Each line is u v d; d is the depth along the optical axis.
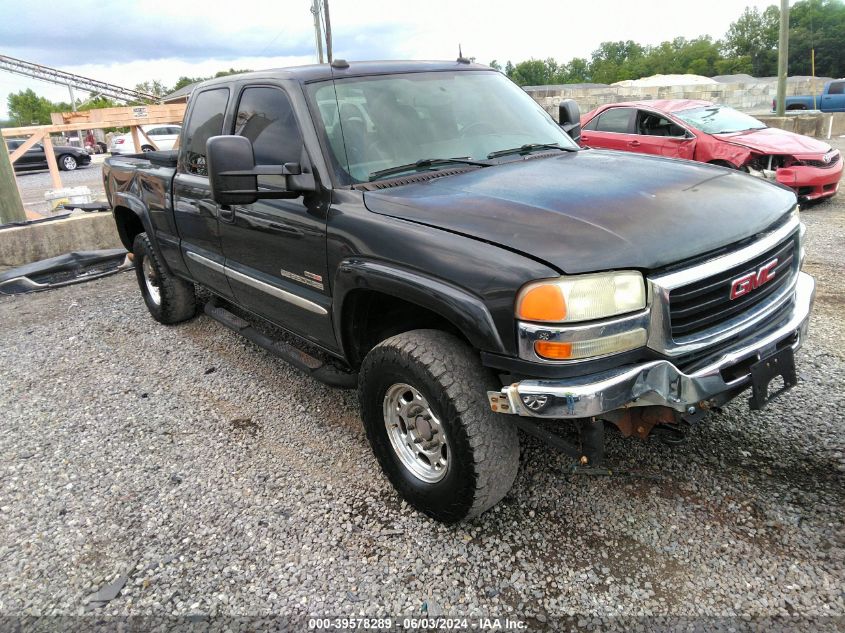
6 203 8.66
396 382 2.72
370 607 2.42
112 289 7.00
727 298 2.47
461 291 2.38
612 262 2.22
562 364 2.22
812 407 3.46
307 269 3.22
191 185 4.29
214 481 3.29
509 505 2.91
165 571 2.67
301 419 3.87
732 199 2.69
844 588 2.32
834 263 6.05
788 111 23.11
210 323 5.64
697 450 3.18
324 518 2.93
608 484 2.99
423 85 3.65
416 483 2.81
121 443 3.72
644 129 9.92
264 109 3.56
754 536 2.60
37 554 2.83
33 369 4.91
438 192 2.85
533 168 3.14
